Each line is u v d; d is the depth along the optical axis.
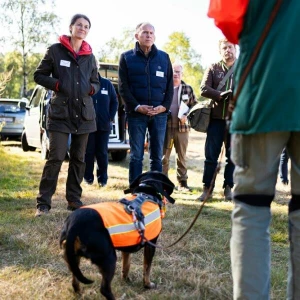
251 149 2.29
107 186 7.53
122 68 5.71
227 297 3.16
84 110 5.17
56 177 5.27
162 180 3.57
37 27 40.16
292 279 2.41
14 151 13.12
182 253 4.08
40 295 3.14
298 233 2.36
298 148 2.32
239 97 2.30
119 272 3.59
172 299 3.15
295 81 2.14
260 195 2.33
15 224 4.80
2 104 15.62
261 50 2.21
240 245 2.33
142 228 3.04
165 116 5.84
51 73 5.17
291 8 2.19
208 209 5.85
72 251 2.82
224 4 2.24
